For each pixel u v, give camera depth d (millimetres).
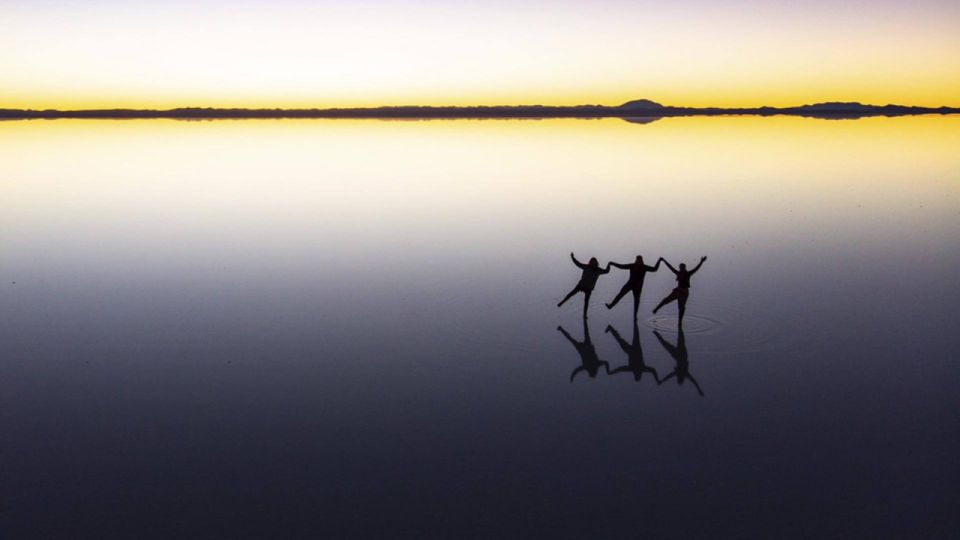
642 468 6055
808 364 8242
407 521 5355
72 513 5527
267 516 5449
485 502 5598
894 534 5051
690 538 5078
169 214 20031
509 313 10508
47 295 11766
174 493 5801
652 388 7711
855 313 10062
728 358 8516
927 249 13961
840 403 7199
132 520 5426
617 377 8039
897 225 16656
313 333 9727
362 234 16875
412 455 6355
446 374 8227
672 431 6711
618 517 5355
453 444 6555
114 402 7566
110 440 6723
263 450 6492
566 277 12523
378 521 5367
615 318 10203
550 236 16375
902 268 12516
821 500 5500
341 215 19641
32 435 6832
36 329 9992
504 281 12312
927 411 6957
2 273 13320
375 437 6711
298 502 5641
